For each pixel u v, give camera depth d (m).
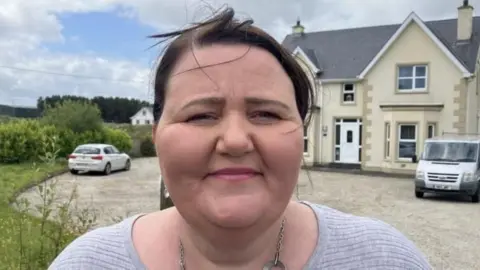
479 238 9.01
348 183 18.34
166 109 1.05
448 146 15.30
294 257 1.14
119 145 31.53
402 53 23.38
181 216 1.09
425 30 22.70
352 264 1.15
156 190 15.70
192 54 1.03
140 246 1.20
